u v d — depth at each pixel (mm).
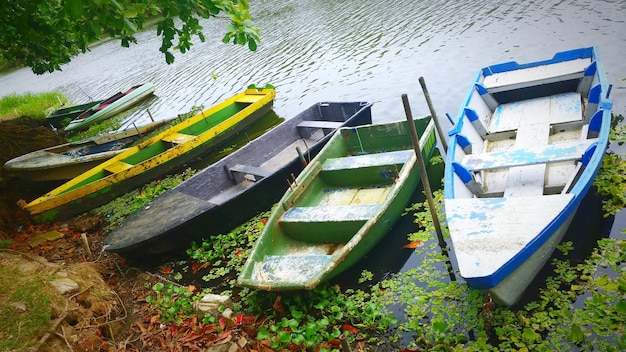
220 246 6867
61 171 10289
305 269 5398
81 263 6492
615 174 5898
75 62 30031
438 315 4766
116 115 16172
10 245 7918
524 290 4598
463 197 5414
